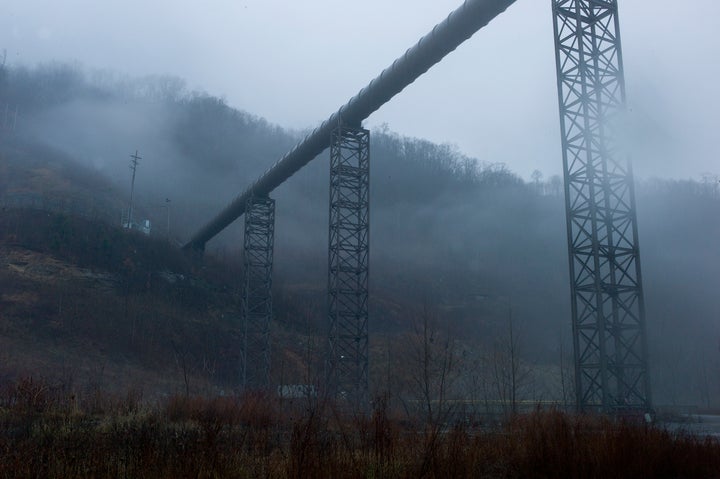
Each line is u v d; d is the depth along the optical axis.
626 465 10.21
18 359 41.22
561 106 22.45
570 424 11.59
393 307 74.69
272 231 45.88
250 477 8.30
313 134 35.97
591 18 23.62
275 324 63.38
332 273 32.22
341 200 33.09
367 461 8.52
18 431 13.58
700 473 10.84
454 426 10.59
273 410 14.54
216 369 51.53
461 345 37.44
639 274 21.81
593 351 20.81
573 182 22.33
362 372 30.36
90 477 8.09
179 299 62.22
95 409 18.50
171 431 13.47
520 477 9.91
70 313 51.34
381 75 30.31
